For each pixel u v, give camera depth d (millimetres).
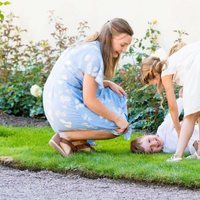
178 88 9867
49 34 11773
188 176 6816
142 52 11086
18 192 6781
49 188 6898
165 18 11047
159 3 11078
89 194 6672
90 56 7539
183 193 6645
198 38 10883
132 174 7008
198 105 7465
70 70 7656
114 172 7105
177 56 7746
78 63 7621
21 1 11953
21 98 11039
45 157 7652
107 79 7996
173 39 11008
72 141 7852
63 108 7641
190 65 7621
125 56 11031
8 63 11320
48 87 7766
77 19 11602
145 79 7926
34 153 7855
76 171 7293
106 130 7754
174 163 7293
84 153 7836
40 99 10781
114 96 7906
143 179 6945
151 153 8055
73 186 6945
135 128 10055
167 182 6848
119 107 7891
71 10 11641
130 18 11258
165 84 7738
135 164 7332
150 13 11133
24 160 7578
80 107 7641
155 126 9938
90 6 11531
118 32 7547
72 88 7676
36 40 11883
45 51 11219
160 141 8094
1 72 11250
